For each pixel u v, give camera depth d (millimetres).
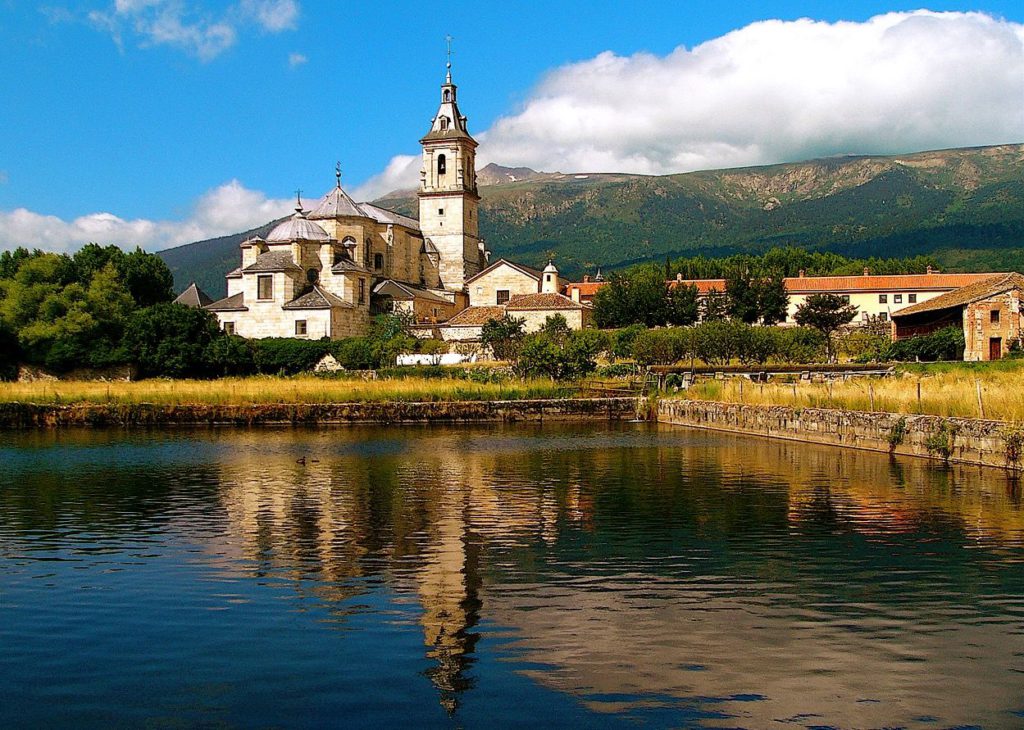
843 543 18781
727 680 11586
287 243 96875
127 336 82062
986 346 69938
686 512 22625
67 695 11359
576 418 57750
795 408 40500
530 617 14117
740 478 28344
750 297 107250
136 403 55656
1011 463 27359
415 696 11211
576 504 24062
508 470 31625
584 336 85500
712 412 48531
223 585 16141
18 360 82000
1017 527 20016
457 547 18969
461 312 110188
